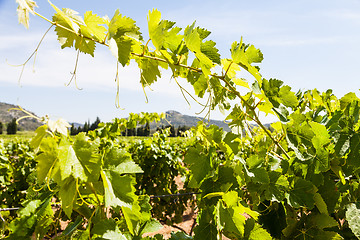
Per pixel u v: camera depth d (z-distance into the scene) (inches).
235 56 50.6
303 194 67.3
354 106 77.3
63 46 43.8
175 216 239.6
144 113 177.0
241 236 55.6
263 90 59.7
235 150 59.7
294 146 64.6
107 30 41.9
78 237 43.9
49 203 48.4
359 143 71.4
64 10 39.7
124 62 43.4
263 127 63.0
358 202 75.2
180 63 53.2
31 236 45.1
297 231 70.4
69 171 31.0
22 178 206.5
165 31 47.9
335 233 65.9
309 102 102.6
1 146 236.5
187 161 57.1
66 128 31.5
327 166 67.7
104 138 147.5
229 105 66.7
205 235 54.9
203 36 52.7
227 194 52.7
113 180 38.7
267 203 72.2
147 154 233.9
